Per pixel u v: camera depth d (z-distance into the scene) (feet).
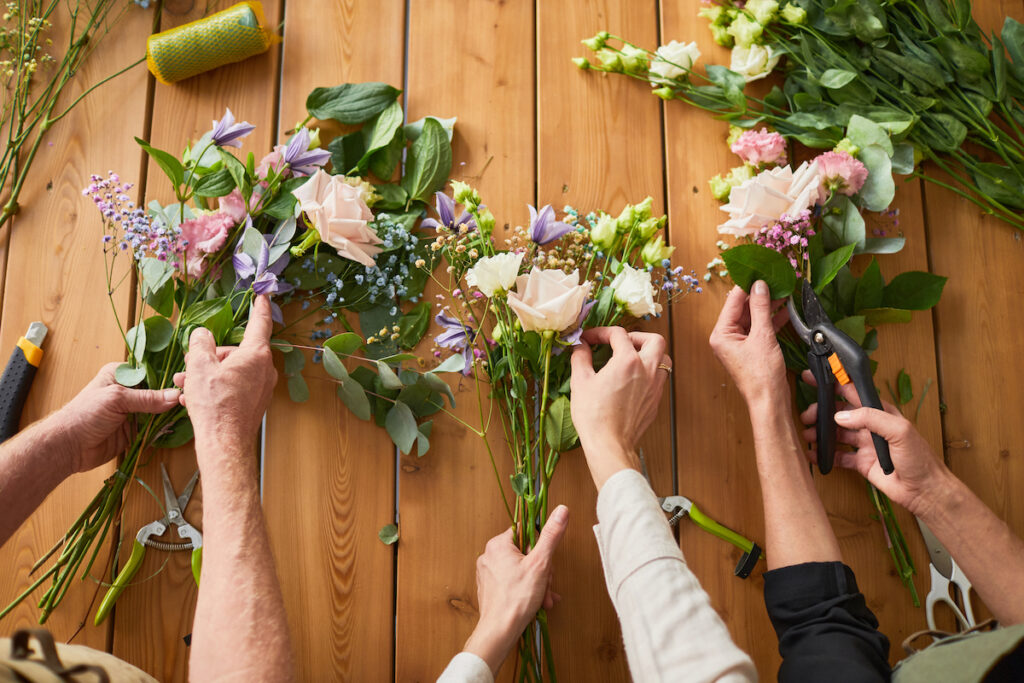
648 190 3.86
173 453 3.44
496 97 3.89
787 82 3.96
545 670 3.37
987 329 3.84
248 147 3.76
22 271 3.58
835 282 3.67
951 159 3.98
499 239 3.73
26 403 3.45
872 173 3.68
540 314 2.92
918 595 3.53
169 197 3.68
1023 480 3.69
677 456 3.61
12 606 3.10
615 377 3.00
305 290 3.59
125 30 3.85
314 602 3.37
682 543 3.53
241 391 2.83
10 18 3.81
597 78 3.94
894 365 3.76
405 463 3.50
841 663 2.44
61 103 3.75
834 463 3.54
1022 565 2.95
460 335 3.29
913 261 3.88
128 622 3.29
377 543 3.44
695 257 3.79
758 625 3.46
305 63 3.87
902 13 3.95
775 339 3.36
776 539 3.04
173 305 3.44
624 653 3.41
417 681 3.33
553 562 3.46
